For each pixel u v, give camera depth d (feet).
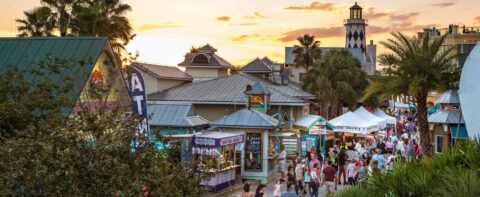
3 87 50.16
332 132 121.80
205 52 185.16
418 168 31.37
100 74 72.43
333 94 185.37
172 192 36.65
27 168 31.32
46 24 144.56
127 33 152.25
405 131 168.66
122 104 70.23
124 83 74.18
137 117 39.91
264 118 91.81
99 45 72.79
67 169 31.14
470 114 65.26
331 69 191.11
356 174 81.92
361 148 107.55
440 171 30.27
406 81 109.91
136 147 36.45
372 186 31.01
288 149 111.04
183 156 78.23
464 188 26.61
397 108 244.63
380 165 79.61
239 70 194.70
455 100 112.68
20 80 51.31
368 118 132.26
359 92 196.44
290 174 74.54
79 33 145.28
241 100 131.23
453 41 240.12
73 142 32.19
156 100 135.23
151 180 35.37
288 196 54.90
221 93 135.85
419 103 110.32
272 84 159.22
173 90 141.49
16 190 31.09
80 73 67.31
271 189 86.69
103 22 144.25
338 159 87.66
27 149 31.86
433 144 114.93
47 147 31.78
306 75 197.06
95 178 31.89
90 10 142.82
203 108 134.41
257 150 91.20
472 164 31.37
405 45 111.65
